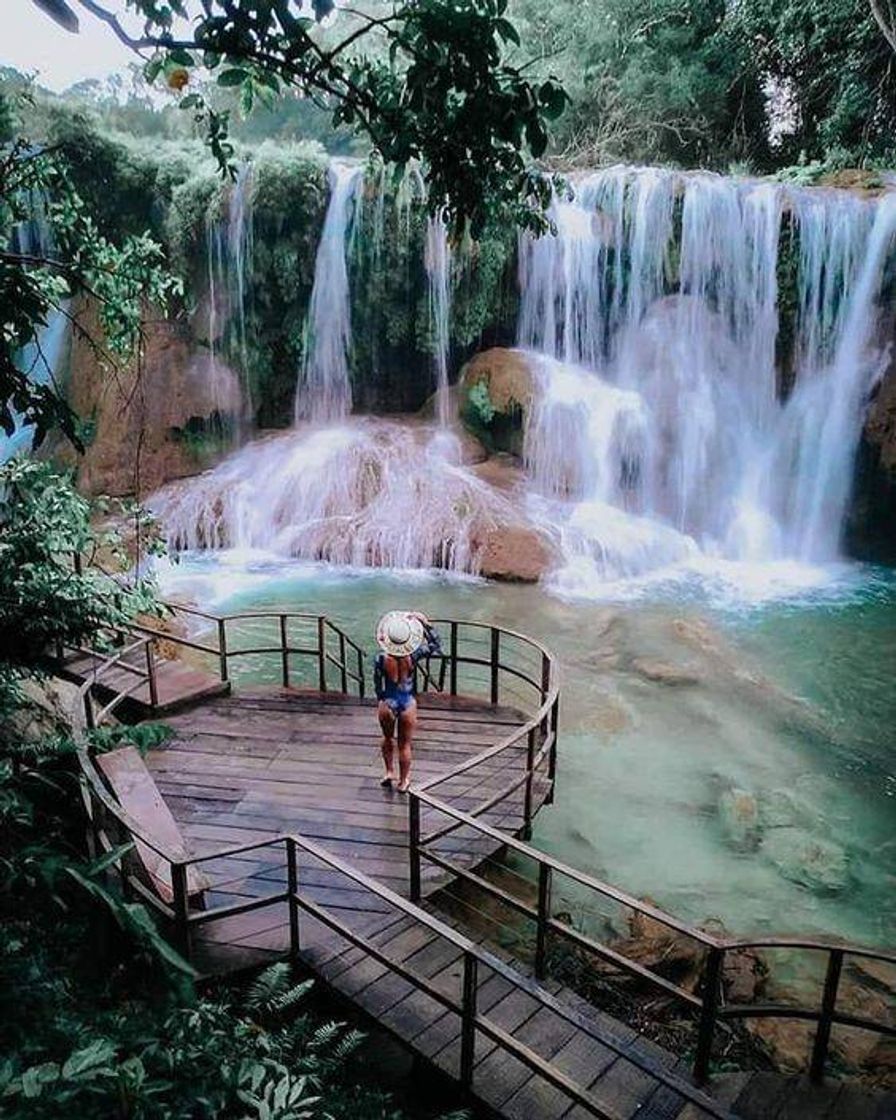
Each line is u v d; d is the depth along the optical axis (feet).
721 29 74.84
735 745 32.12
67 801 20.45
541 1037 14.51
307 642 40.70
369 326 64.49
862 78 69.05
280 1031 13.60
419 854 17.54
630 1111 13.16
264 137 90.74
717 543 56.13
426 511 52.95
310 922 17.19
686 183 58.95
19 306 12.28
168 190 59.41
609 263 61.41
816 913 23.52
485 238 60.03
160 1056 9.93
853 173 61.26
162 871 16.75
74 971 13.84
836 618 44.73
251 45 9.50
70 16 8.77
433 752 24.23
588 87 76.59
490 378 60.49
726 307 59.62
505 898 16.17
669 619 43.70
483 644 40.83
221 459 61.41
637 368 60.95
